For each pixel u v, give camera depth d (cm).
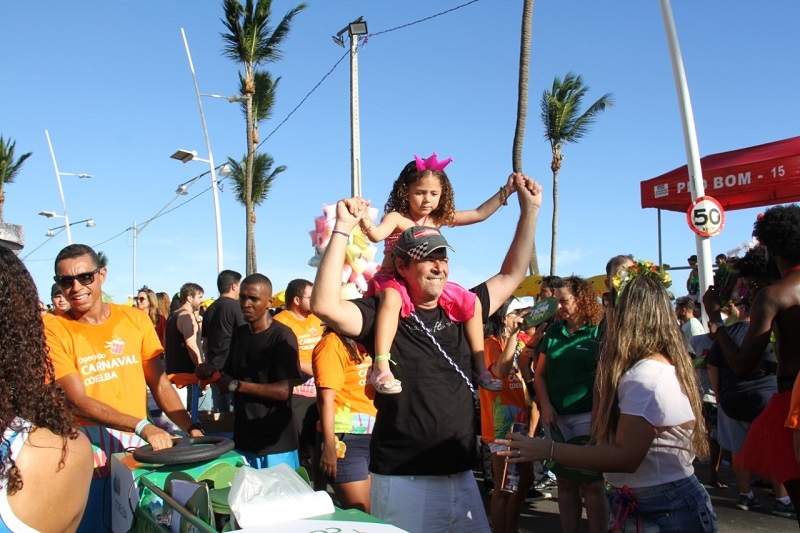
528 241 358
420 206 379
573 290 502
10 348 179
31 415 177
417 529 299
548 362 509
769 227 402
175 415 421
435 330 309
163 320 976
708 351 679
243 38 2639
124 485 329
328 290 285
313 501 252
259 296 478
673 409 286
